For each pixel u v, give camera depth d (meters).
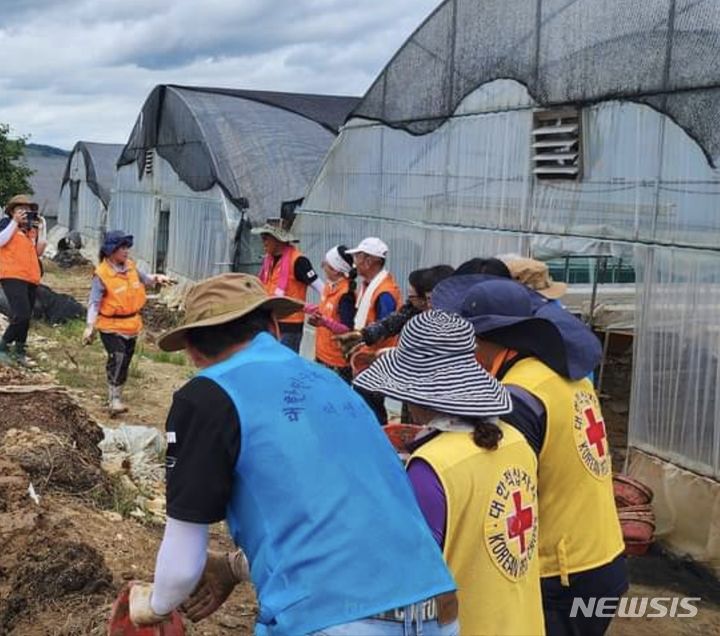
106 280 9.72
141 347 14.67
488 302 3.59
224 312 2.81
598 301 11.88
